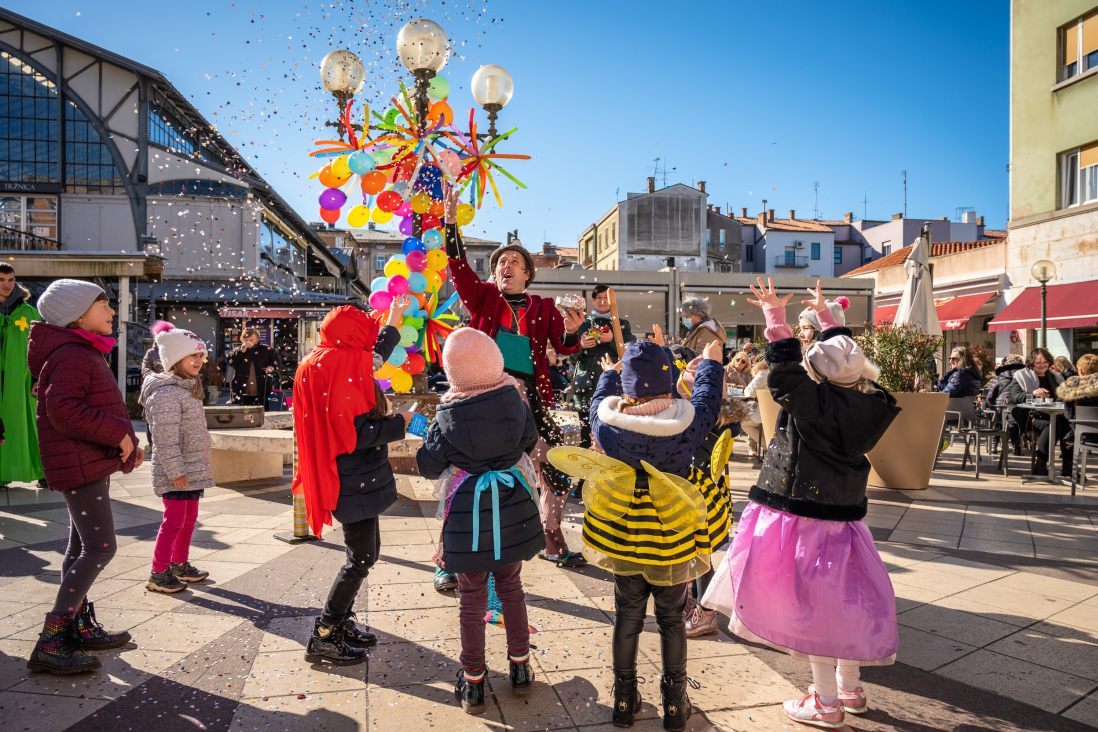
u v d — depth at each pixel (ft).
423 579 12.21
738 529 8.38
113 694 8.00
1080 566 13.37
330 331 8.66
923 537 15.57
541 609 10.85
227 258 69.77
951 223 157.17
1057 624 10.38
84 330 8.99
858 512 7.68
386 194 13.00
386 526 16.05
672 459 7.55
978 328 61.21
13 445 19.33
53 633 8.52
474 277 11.10
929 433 21.25
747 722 7.59
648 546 7.14
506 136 13.05
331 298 63.00
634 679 7.48
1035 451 25.36
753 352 32.96
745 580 7.85
